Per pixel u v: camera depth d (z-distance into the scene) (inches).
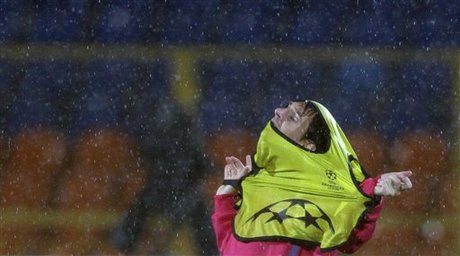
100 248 1118.4
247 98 1256.8
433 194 1157.1
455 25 1304.1
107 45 1304.1
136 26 1314.0
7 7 1316.4
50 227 1145.4
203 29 1311.5
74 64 1283.2
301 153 514.9
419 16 1311.5
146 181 1106.1
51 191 1176.8
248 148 1208.8
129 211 1083.9
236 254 509.4
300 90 1269.7
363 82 1272.1
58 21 1315.2
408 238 1111.0
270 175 519.2
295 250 502.3
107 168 1180.5
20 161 1204.5
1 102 1254.3
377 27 1311.5
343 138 524.7
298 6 1327.5
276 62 1286.9
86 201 1162.6
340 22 1314.0
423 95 1256.2
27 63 1290.6
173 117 1174.3
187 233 1073.5
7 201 1169.4
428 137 1222.3
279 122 526.6
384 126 1237.1
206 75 1274.6
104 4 1376.7
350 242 503.5
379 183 500.7
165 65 1284.4
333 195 506.9
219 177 1118.4
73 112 1242.0
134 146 1185.4
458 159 1201.4
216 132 1216.2
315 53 1291.8
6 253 1120.2
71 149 1211.9
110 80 1277.1
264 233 505.4
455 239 1115.9
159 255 1061.8
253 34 1310.3
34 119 1248.2
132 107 1232.2
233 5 1326.3
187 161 1114.7
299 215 504.7
